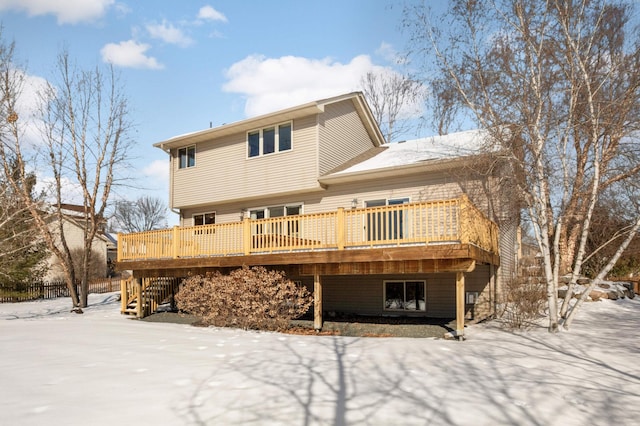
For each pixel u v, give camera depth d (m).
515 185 11.09
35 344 8.99
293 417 4.57
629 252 17.44
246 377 6.19
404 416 4.59
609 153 10.98
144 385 5.78
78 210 39.25
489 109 10.91
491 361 7.13
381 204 14.27
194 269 13.44
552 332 9.90
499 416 4.60
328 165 15.67
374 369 6.64
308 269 11.34
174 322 13.39
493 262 12.02
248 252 12.09
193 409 4.83
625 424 4.41
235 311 11.67
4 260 19.05
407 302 13.59
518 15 10.59
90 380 6.03
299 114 15.27
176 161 18.91
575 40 10.67
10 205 17.95
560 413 4.69
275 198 16.47
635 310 13.62
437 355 7.62
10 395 5.33
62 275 31.36
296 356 7.66
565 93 10.70
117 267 15.09
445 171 13.20
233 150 17.14
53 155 19.80
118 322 13.49
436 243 9.59
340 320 12.78
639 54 10.15
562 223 11.71
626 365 6.83
